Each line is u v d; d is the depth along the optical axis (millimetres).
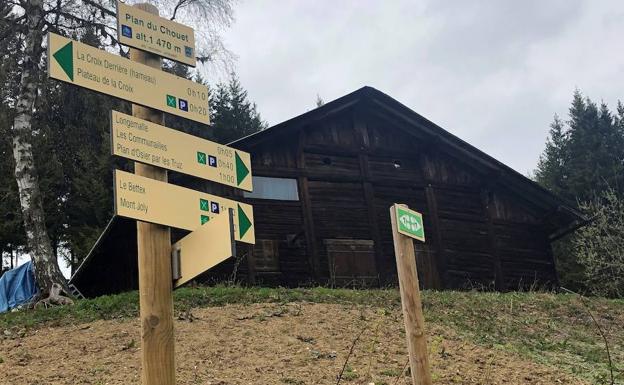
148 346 4074
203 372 8477
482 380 8680
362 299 13531
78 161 27219
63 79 4082
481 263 20781
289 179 18656
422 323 5801
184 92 4750
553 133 42312
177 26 4934
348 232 18891
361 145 20078
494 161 21297
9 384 8227
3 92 17469
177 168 4430
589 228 26641
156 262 4211
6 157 25562
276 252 17656
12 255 30750
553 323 13234
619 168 37125
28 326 11781
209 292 13352
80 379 8336
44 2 16719
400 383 8250
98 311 12539
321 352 9406
